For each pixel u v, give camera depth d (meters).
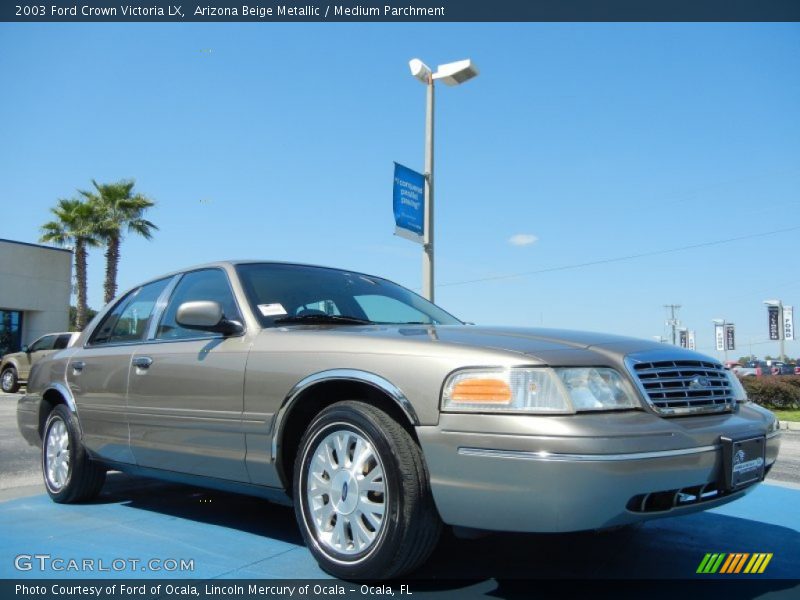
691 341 48.81
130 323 4.99
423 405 3.06
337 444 3.38
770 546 4.01
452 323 4.83
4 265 26.42
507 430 2.84
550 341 3.24
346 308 4.44
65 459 5.11
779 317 43.75
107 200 29.66
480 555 3.77
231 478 3.89
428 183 14.16
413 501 3.04
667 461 2.88
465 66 13.68
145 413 4.37
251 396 3.72
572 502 2.74
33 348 20.36
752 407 3.67
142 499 5.23
